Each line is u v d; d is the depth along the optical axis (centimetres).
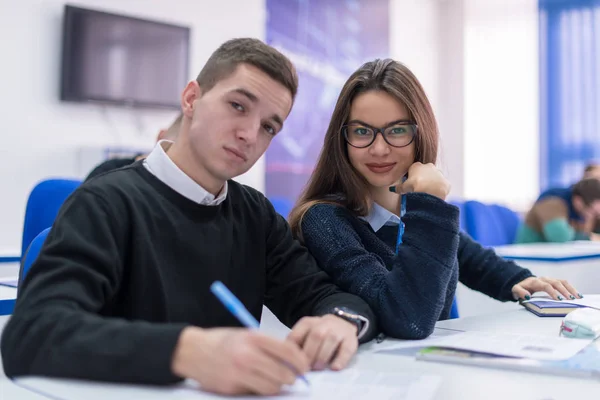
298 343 82
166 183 98
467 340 94
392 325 100
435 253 102
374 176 125
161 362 64
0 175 344
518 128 584
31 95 354
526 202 577
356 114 123
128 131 394
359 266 112
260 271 113
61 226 83
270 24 467
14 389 65
